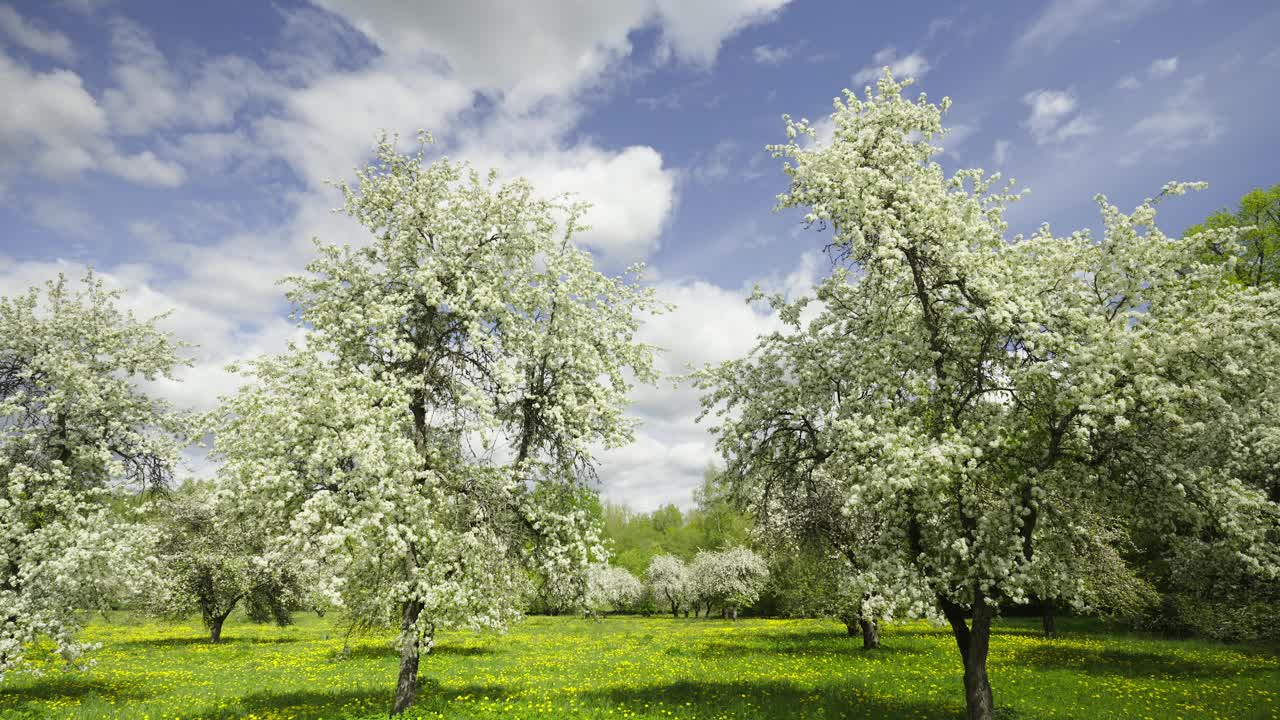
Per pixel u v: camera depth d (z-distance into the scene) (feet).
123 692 53.78
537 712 41.16
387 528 35.86
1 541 42.78
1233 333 32.45
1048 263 38.45
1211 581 70.49
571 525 43.68
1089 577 68.33
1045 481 34.71
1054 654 66.64
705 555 173.99
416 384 40.70
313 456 35.65
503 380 42.09
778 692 48.52
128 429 51.47
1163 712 40.16
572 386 44.73
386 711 41.39
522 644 96.07
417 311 45.78
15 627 42.37
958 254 35.78
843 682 52.39
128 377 54.75
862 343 40.01
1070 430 33.35
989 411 36.91
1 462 44.34
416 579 38.09
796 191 41.68
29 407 47.85
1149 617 85.76
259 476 36.29
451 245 46.21
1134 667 57.72
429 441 44.83
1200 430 31.53
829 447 38.55
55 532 43.91
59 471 46.34
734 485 47.24
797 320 44.70
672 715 41.37
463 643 96.48
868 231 37.93
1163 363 32.63
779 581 108.27
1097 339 32.83
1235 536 34.09
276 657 81.87
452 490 42.39
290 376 40.91
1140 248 35.37
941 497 32.63
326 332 42.45
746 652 77.05
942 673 56.59
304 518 34.37
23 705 46.29
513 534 43.96
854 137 41.04
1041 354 35.19
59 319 52.19
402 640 41.55
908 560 36.17
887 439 32.76
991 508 35.47
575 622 161.17
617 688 51.31
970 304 37.47
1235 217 95.81
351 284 46.24
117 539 47.24
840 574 38.73
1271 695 44.16
